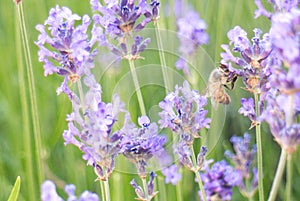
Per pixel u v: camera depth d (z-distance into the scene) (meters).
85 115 0.39
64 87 0.40
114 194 0.47
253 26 0.55
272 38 0.36
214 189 0.45
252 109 0.41
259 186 0.42
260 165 0.41
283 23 0.35
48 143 0.58
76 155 0.56
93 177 0.54
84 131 0.39
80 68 0.41
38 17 0.63
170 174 0.47
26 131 0.51
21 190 0.55
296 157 0.53
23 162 0.56
